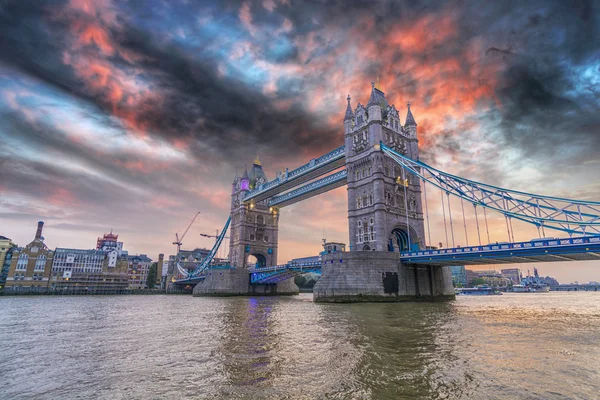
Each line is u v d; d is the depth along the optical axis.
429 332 22.70
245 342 20.50
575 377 12.61
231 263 115.56
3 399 11.41
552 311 41.09
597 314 36.56
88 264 151.50
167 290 160.75
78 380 13.42
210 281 105.06
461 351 16.86
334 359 15.40
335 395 10.86
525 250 43.03
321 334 22.39
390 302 53.47
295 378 12.76
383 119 71.69
